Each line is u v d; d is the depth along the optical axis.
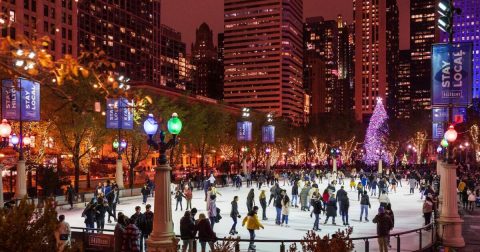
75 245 7.18
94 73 6.37
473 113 97.25
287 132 104.75
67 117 41.91
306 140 119.31
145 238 17.62
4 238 6.31
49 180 38.69
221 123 70.50
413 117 123.88
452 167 20.30
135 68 194.38
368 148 87.44
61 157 52.56
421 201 41.47
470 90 18.80
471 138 91.12
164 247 13.48
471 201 33.31
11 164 43.09
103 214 22.70
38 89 29.06
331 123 118.94
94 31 164.00
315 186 31.09
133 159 51.28
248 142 82.38
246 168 83.75
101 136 46.31
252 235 18.72
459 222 19.97
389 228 17.34
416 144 109.25
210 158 103.50
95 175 72.00
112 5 176.38
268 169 81.94
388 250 18.56
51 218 6.75
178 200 32.88
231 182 65.88
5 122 27.64
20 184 30.86
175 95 102.50
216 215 23.44
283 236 22.53
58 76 5.87
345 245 10.66
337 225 26.39
